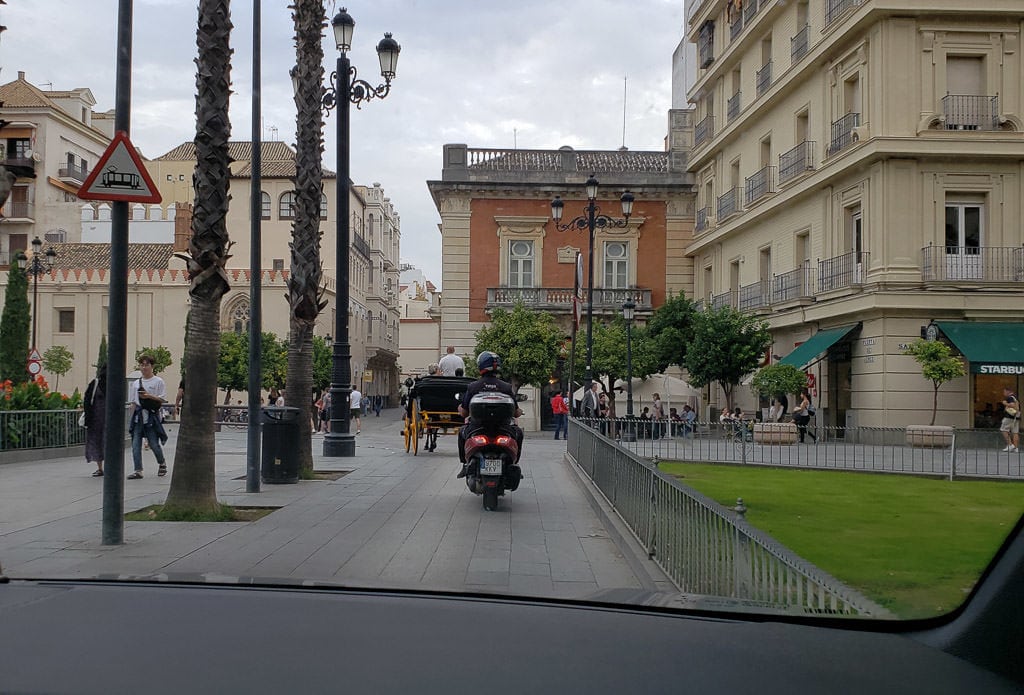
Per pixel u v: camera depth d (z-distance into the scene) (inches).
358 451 832.9
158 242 2345.0
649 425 804.6
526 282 1662.2
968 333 990.4
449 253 1652.3
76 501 436.5
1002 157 1010.7
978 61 1035.9
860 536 382.0
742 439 781.9
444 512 417.1
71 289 2069.4
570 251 1658.5
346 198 713.6
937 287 1000.9
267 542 328.2
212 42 378.3
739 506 204.5
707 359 1202.6
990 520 436.1
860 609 157.5
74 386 2057.1
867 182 1052.5
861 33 1056.8
